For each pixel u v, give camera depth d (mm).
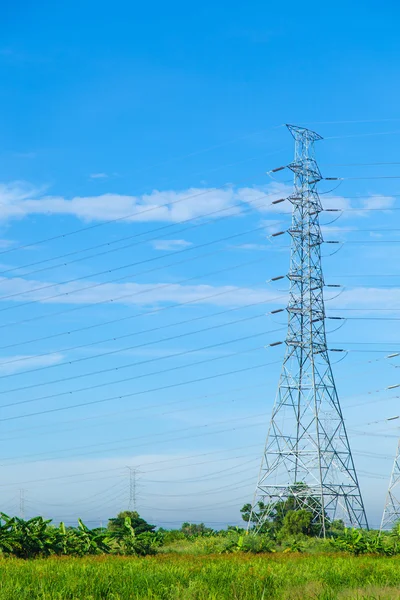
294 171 80875
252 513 80250
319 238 79625
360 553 58625
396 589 26547
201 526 113375
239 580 29047
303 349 77625
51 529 53000
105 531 58688
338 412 76312
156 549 58094
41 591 25109
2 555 46375
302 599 24953
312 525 76188
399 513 71875
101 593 25953
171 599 25312
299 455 74875
